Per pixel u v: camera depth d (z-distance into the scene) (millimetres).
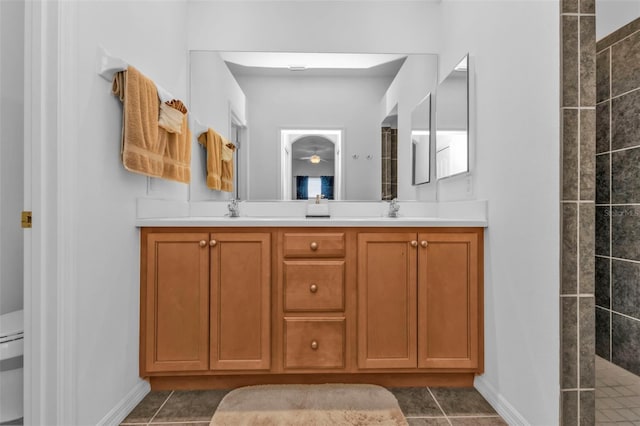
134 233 1592
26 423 1168
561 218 1163
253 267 1642
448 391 1694
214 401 1605
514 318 1430
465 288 1674
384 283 1665
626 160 1880
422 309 1660
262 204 2295
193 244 1629
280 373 1675
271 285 1657
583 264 1167
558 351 1185
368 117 2348
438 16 2344
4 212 1659
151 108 1546
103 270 1362
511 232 1451
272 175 2324
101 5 1346
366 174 2344
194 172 2248
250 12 2312
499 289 1541
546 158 1233
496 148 1577
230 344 1636
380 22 2344
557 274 1185
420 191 2326
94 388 1306
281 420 1443
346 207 2322
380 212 2332
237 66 2311
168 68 1985
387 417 1467
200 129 2270
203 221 1616
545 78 1236
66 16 1166
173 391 1692
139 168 1464
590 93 1155
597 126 2055
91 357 1289
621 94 1908
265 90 2322
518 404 1400
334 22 2338
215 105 2295
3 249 1654
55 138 1147
